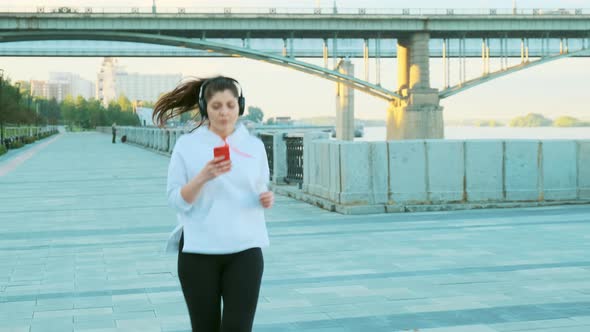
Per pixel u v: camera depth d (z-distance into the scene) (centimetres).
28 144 5753
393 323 529
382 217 1135
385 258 796
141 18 6819
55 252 874
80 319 553
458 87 8306
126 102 19675
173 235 350
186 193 321
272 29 7181
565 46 8394
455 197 1216
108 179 2073
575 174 1259
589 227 1012
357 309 572
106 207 1376
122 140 6153
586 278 680
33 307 595
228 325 322
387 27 7581
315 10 7288
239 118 347
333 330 512
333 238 943
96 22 6750
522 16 7750
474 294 619
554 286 646
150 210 1320
